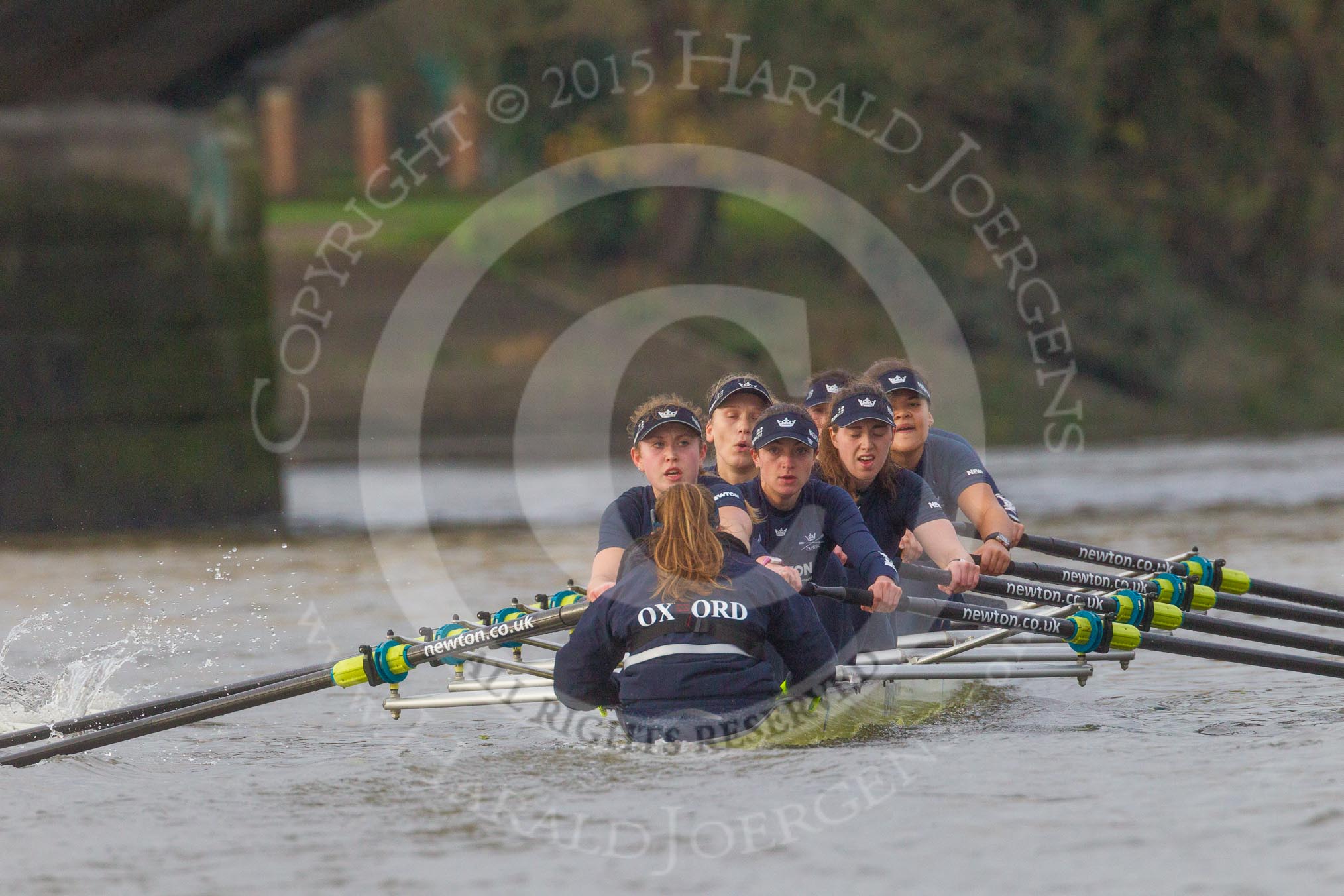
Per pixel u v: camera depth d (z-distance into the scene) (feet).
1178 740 73.77
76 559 167.43
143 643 109.19
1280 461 259.19
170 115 223.51
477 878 56.24
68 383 218.18
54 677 96.17
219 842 61.00
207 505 221.46
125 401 219.82
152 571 154.20
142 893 55.57
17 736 76.18
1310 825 59.57
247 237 231.50
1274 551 145.89
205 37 196.95
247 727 82.12
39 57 190.90
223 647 107.45
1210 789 64.69
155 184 221.46
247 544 179.93
